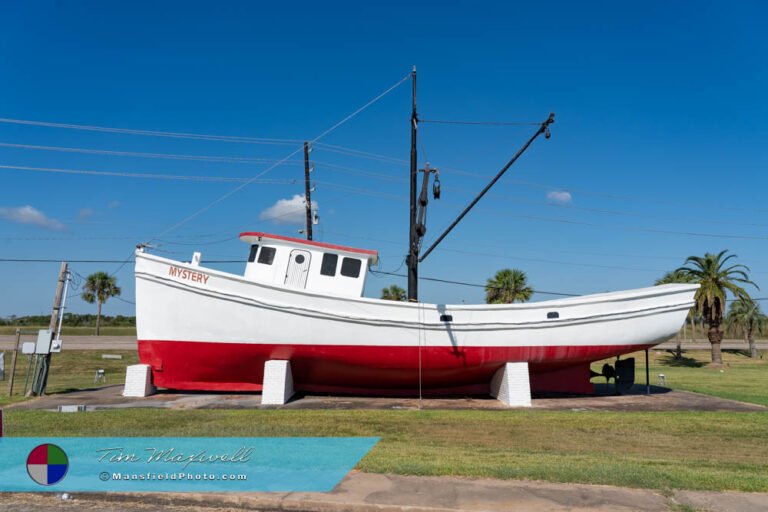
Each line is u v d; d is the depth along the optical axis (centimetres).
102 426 1153
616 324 1803
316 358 1722
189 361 1730
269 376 1641
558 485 711
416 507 626
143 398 1680
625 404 1688
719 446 1050
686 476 760
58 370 3066
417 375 1794
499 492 680
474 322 1736
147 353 1741
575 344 1780
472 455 910
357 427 1193
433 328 1722
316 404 1609
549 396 1900
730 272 4734
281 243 1769
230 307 1683
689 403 1709
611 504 639
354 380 1819
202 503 673
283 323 1677
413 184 1947
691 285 1867
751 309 6544
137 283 1731
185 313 1697
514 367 1727
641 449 1016
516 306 1756
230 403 1587
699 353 5778
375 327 1705
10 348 3628
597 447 1029
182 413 1355
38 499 687
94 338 4928
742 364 5000
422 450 952
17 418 1251
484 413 1432
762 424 1280
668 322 1845
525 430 1194
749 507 636
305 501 651
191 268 1700
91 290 5991
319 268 1780
